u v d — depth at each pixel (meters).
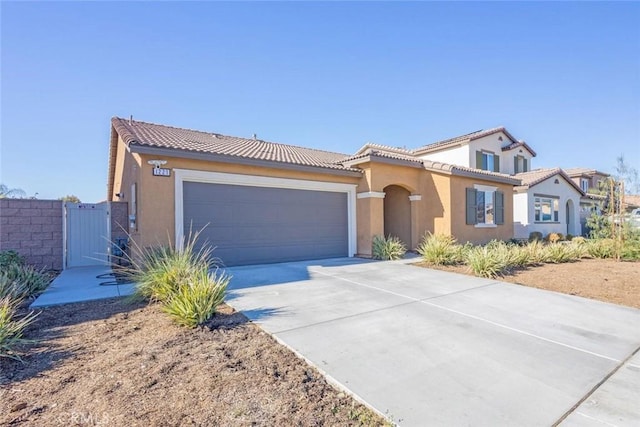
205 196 10.45
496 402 3.30
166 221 9.53
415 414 3.07
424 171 15.66
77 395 3.25
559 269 10.69
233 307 6.25
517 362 4.21
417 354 4.37
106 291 7.50
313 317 5.74
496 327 5.48
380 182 13.98
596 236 14.77
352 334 5.01
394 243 13.16
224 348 4.39
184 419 2.89
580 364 4.20
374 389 3.49
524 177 24.77
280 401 3.21
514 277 9.45
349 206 13.89
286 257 12.15
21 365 3.87
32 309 6.10
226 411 3.02
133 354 4.16
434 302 6.86
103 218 12.11
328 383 3.62
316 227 12.99
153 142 9.70
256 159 10.95
